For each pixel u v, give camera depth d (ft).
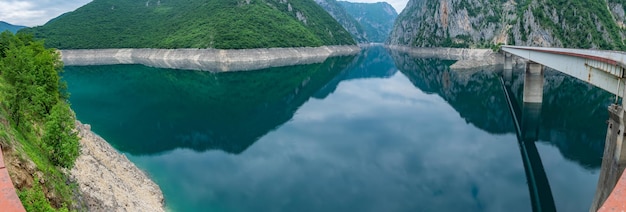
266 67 612.29
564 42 593.42
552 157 179.63
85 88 398.62
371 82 440.04
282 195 142.72
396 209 130.72
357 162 178.09
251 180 157.99
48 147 93.61
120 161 151.43
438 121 253.65
